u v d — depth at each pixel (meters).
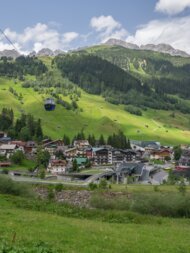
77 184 127.12
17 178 140.12
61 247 24.41
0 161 185.88
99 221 45.84
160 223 48.72
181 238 34.69
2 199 59.16
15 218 37.38
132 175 173.25
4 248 20.83
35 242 24.56
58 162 184.25
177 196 63.53
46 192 111.75
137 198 65.56
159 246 29.14
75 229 33.59
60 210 52.75
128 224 43.66
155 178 173.12
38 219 38.41
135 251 26.66
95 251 24.94
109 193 107.81
